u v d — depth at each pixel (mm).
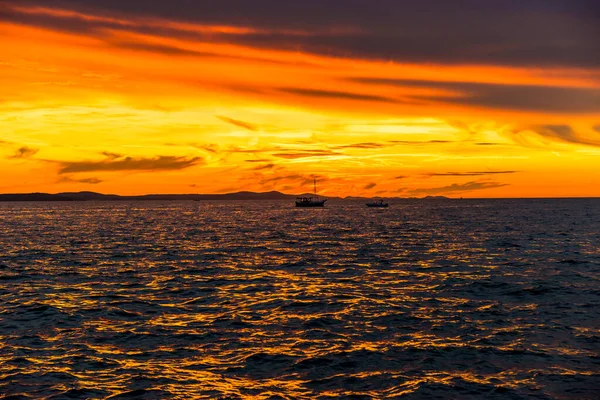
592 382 21812
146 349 26328
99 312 33969
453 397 20578
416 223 145875
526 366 23641
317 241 87938
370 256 64375
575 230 110750
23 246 79875
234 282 45344
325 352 25703
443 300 37000
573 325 30062
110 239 93562
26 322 31328
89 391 21266
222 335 28641
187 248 76438
